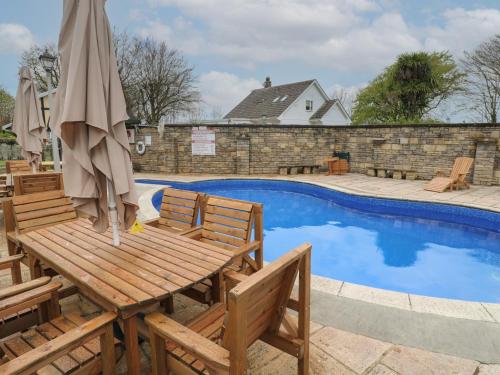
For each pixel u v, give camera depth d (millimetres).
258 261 3223
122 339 2152
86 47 1984
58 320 2068
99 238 2701
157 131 14969
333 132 14656
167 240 2674
